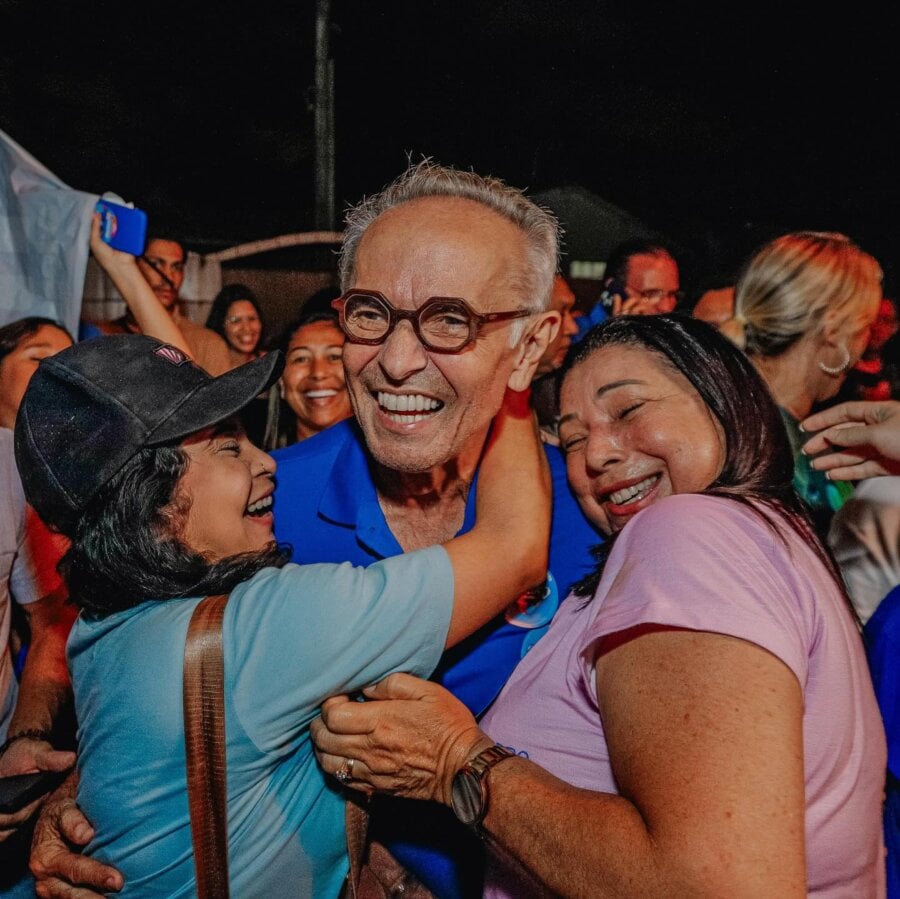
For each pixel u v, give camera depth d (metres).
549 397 2.31
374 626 1.19
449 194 1.49
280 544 1.68
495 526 1.40
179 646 1.19
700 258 6.97
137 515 1.25
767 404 1.31
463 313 1.41
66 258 2.66
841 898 1.08
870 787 1.10
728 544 1.05
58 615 2.05
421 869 1.56
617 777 1.01
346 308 1.47
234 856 1.20
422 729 1.20
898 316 2.39
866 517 1.74
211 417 1.29
